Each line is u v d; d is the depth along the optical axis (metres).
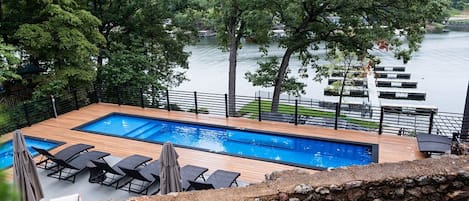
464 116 7.72
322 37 12.35
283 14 11.69
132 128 10.38
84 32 12.13
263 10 11.35
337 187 3.66
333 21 12.02
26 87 12.37
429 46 32.91
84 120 10.56
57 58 11.64
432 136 7.81
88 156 7.18
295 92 14.22
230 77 13.64
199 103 13.98
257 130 9.39
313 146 8.73
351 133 8.98
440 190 3.68
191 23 15.09
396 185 3.69
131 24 14.70
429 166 3.83
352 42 11.95
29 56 12.26
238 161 7.70
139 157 7.09
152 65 14.41
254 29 12.12
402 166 3.90
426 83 23.19
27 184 5.12
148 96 13.59
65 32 10.99
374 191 3.70
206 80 21.94
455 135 7.45
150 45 15.28
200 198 3.61
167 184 5.09
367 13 11.34
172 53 15.84
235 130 9.58
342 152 8.45
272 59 14.01
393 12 10.84
